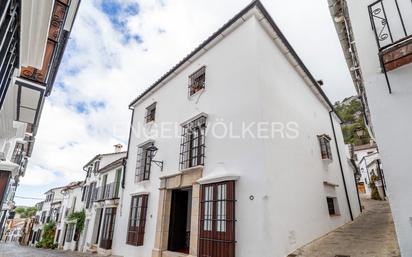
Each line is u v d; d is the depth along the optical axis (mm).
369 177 23500
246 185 4941
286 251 4594
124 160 10320
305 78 8289
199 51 7551
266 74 5871
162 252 6543
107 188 11883
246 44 6121
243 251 4512
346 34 5520
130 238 7926
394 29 3143
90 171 16672
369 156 24266
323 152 8117
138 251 7422
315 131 8266
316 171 7297
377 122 3006
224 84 6398
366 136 28844
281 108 6152
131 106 11094
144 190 8141
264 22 6277
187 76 8023
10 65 2885
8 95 4711
